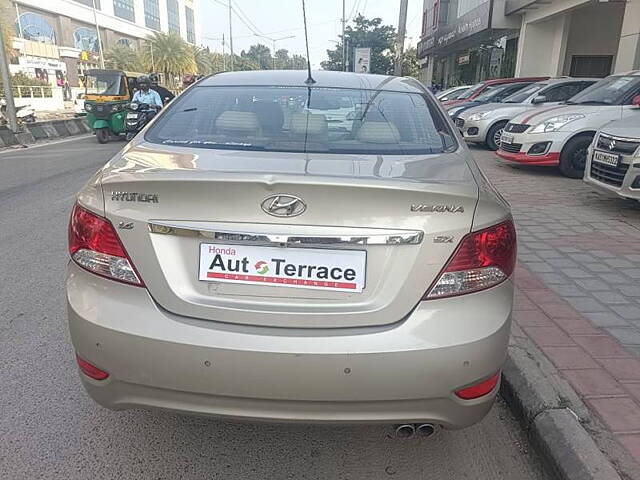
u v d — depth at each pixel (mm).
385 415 2014
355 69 23969
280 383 1959
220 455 2510
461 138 2861
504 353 2113
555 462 2389
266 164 2236
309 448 2576
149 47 60125
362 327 1990
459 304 2021
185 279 2035
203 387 1994
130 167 2221
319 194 1933
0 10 36750
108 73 15836
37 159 11828
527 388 2822
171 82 60000
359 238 1960
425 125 2840
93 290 2105
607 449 2379
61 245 5484
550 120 9023
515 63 21844
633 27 13484
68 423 2695
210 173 2051
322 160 2336
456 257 2010
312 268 1987
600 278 4402
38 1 57812
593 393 2773
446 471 2449
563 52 19031
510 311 2139
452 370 1984
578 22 20594
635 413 2623
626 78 9289
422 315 1992
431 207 1976
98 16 69438
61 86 48375
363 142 2633
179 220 2002
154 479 2352
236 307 2004
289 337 1961
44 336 3551
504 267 2115
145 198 2025
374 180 1974
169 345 1978
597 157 6453
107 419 2732
